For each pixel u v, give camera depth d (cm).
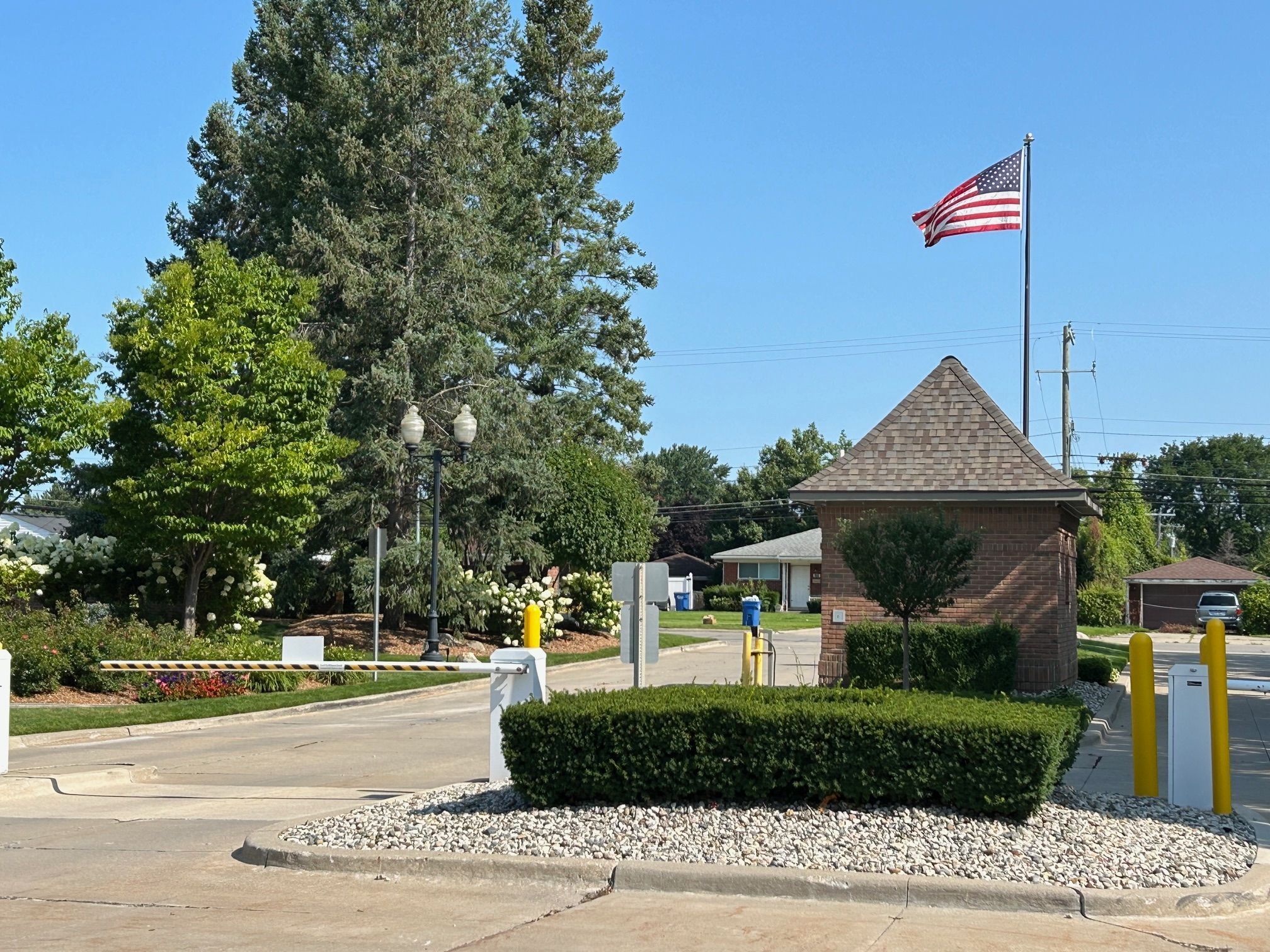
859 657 1936
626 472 5194
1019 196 2694
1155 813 928
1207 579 5962
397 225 3234
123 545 2595
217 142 4278
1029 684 1969
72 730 1772
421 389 3219
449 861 800
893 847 789
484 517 3369
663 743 891
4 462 2331
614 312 5062
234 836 974
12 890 788
